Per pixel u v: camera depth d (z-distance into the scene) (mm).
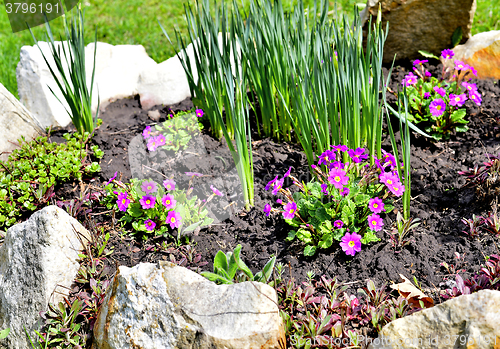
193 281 1891
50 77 3527
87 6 5773
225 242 2404
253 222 2514
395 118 3084
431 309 1695
